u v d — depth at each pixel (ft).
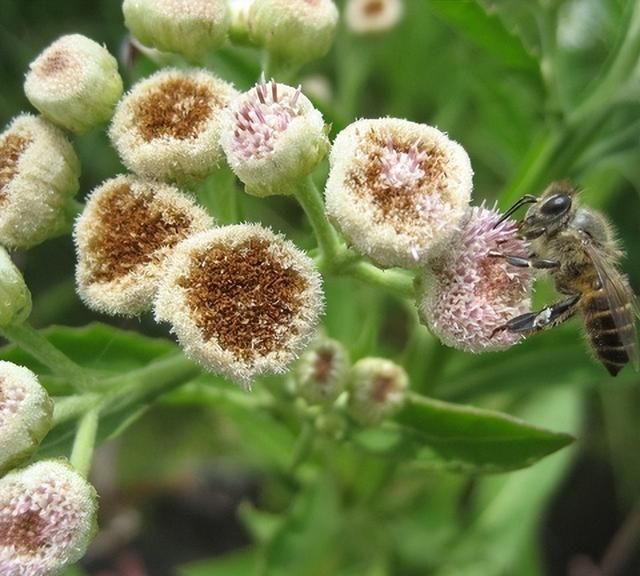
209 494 0.46
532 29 0.37
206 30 0.26
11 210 0.25
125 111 0.24
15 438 0.22
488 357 0.32
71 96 0.25
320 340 0.28
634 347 0.25
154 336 0.38
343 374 0.28
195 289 0.22
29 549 0.22
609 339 0.26
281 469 0.35
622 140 0.30
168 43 0.26
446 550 0.37
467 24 0.29
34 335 0.25
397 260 0.22
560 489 0.47
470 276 0.23
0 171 0.25
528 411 0.37
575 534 0.47
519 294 0.23
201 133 0.24
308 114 0.23
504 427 0.27
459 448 0.28
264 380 0.29
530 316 0.23
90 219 0.24
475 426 0.27
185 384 0.28
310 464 0.34
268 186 0.23
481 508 0.38
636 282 0.42
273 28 0.27
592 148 0.30
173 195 0.24
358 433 0.28
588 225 0.26
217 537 0.46
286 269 0.22
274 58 0.27
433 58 0.40
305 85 0.38
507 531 0.37
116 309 0.23
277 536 0.32
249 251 0.22
